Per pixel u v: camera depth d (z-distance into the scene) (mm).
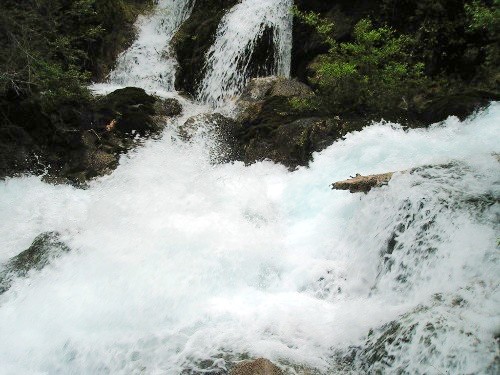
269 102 8773
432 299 3949
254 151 8016
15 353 4754
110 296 5133
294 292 5141
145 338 4539
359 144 6578
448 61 8117
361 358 3895
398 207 4855
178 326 4660
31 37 9508
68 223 6887
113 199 7141
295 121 7789
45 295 5305
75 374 4496
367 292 4754
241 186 7043
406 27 8680
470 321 3484
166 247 5617
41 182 8438
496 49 7477
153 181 7562
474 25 7273
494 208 4246
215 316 4719
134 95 9719
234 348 4203
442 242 4297
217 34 11094
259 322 4559
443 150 5840
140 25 13016
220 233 5820
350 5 9422
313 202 6215
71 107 9359
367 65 8016
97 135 8953
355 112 7809
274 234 5949
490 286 3725
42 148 8992
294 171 7176
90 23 12156
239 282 5301
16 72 8711
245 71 10352
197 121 9016
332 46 8781
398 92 7766
